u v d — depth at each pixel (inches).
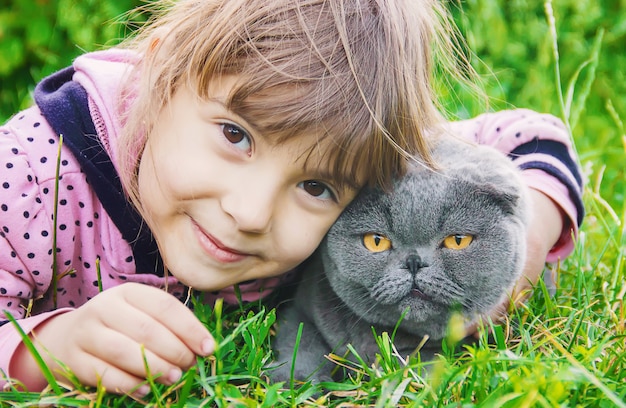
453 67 65.7
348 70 54.7
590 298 68.5
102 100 64.1
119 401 48.9
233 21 55.1
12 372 51.4
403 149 57.4
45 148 63.1
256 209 53.8
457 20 125.9
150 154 58.8
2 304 60.6
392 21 56.8
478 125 80.0
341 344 62.1
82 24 118.0
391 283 56.4
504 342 57.3
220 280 59.3
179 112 56.8
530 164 74.5
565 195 74.0
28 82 121.1
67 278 66.4
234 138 54.8
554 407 44.8
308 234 57.4
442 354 61.0
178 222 58.8
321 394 55.7
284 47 54.2
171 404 49.0
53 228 62.2
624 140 94.7
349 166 55.6
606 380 49.9
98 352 48.7
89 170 63.2
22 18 120.0
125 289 50.1
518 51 129.1
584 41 134.8
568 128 88.2
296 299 67.4
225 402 47.0
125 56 69.6
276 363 60.4
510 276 59.0
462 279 56.6
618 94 129.5
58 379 50.9
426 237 56.1
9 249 60.7
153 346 48.6
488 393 49.4
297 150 53.8
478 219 56.1
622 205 91.5
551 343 59.6
